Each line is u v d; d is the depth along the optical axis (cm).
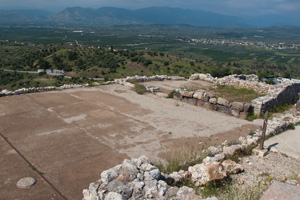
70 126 1052
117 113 1244
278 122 1125
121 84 1945
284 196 482
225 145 896
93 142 909
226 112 1329
